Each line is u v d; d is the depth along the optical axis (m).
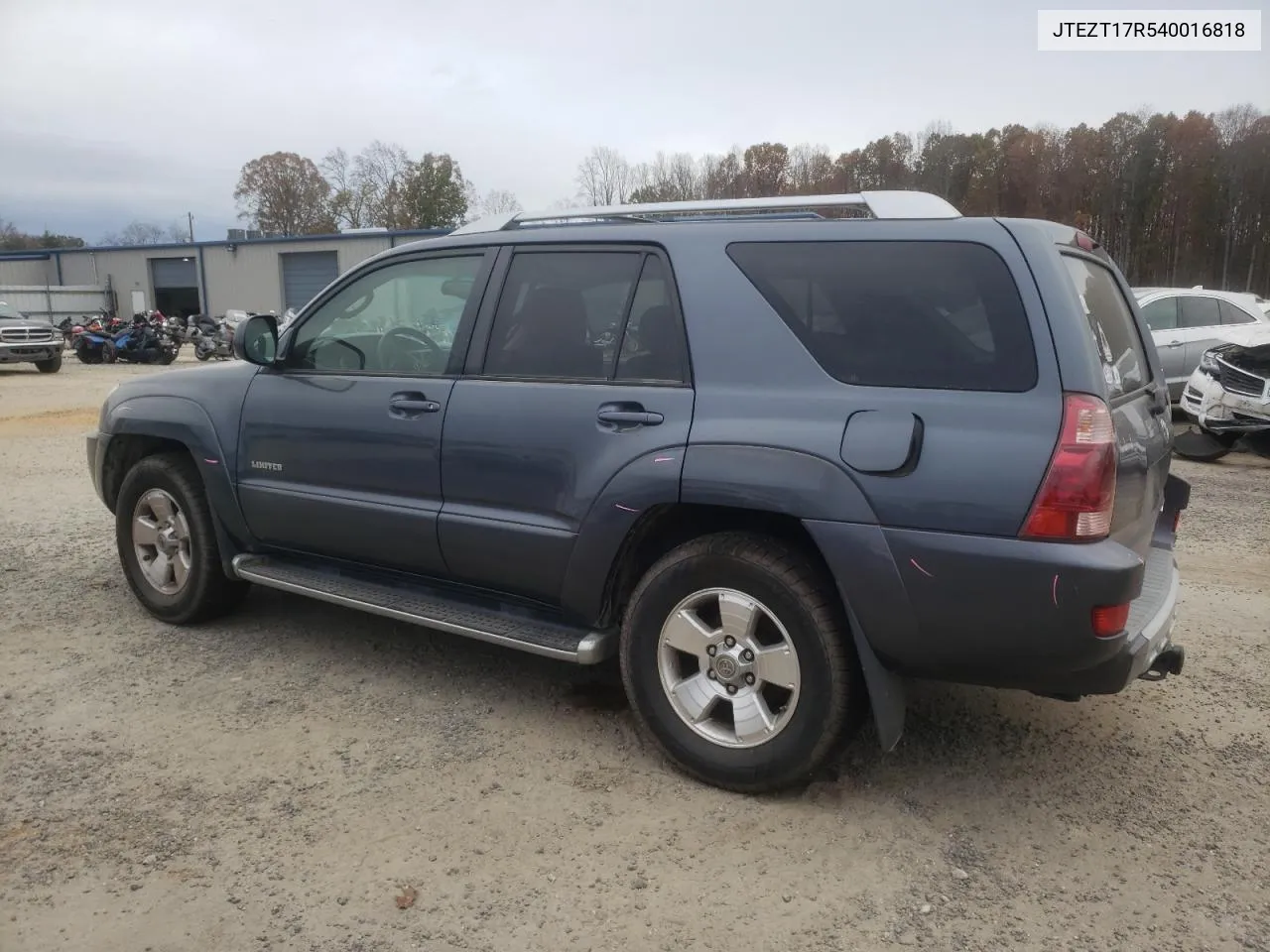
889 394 2.80
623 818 3.00
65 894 2.61
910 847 2.87
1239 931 2.49
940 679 2.87
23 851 2.80
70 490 8.12
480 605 3.76
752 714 3.07
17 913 2.53
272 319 4.28
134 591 4.80
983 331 2.73
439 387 3.66
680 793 3.16
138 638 4.55
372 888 2.65
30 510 7.33
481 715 3.74
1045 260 2.72
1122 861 2.81
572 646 3.34
